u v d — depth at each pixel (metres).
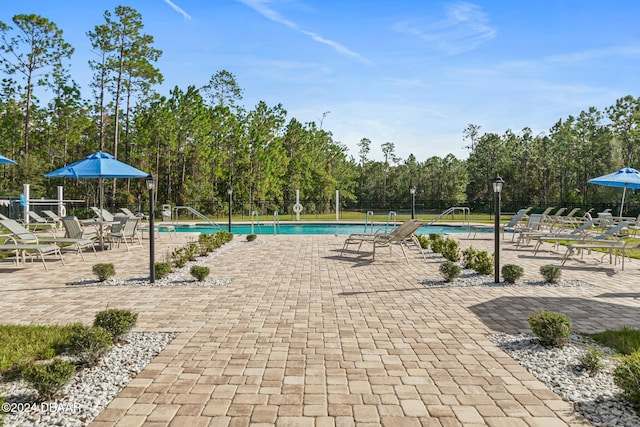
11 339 4.09
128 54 28.81
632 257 9.93
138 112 31.52
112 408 2.81
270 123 33.38
